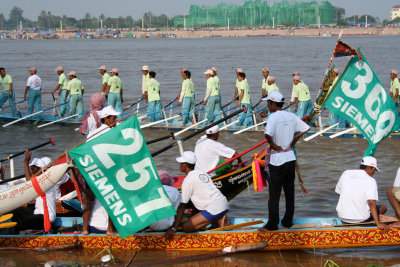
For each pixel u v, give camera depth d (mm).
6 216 10492
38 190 10172
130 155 9844
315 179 15766
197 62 75688
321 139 21281
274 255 10188
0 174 13391
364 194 10438
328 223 10898
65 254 10273
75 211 11961
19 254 10289
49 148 20422
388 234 10297
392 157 18266
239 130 22438
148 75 25000
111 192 9828
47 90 40969
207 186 10398
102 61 80125
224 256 10164
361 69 11508
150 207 9812
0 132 23719
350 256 10055
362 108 11664
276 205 10172
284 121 9953
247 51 110688
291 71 57312
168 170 16953
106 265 9734
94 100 13188
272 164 10062
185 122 24000
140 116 26484
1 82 26250
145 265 9750
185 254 10266
